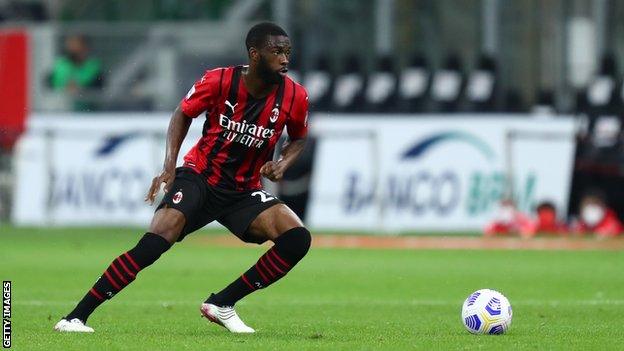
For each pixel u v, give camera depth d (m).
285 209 37.03
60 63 108.19
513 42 104.50
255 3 122.06
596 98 98.31
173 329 38.88
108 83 108.88
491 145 97.50
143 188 101.44
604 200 97.12
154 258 36.16
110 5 125.69
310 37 106.38
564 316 44.50
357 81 103.88
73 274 64.31
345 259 76.88
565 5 103.00
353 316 44.56
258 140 36.69
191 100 36.31
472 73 102.12
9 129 105.44
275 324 41.16
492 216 97.31
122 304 48.84
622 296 53.81
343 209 99.44
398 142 98.94
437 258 77.62
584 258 77.62
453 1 107.19
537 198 97.19
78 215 102.75
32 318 42.41
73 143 103.19
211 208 36.94
